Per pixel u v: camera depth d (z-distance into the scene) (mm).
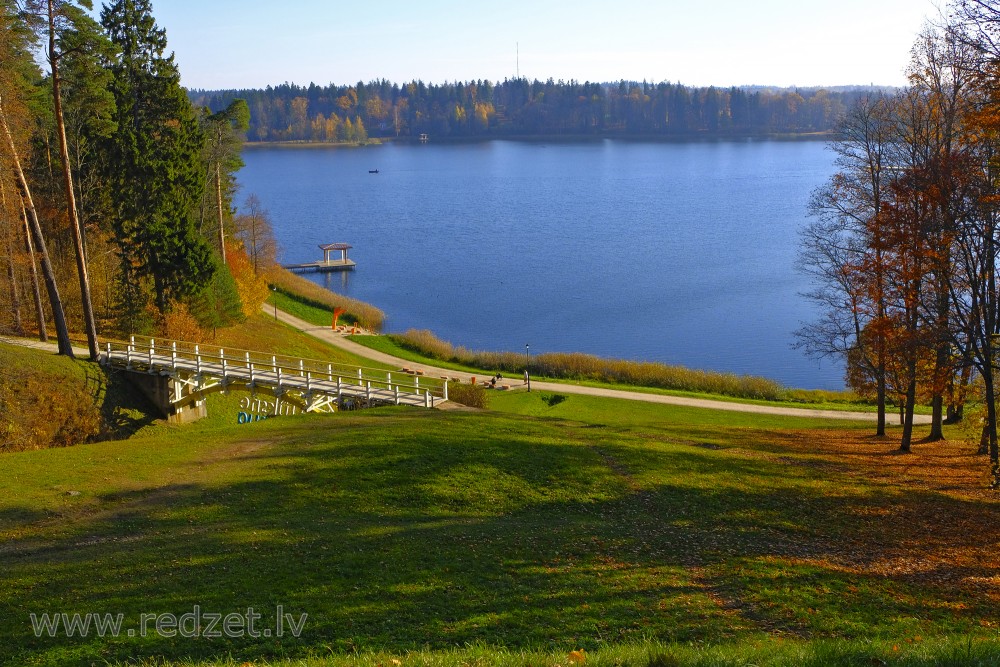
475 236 132250
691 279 97188
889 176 27875
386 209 164250
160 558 14672
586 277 100125
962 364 22750
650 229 134125
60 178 45469
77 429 32062
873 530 19281
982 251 21875
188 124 49312
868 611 13648
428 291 94688
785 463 25766
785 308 82562
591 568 14984
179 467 21797
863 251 28234
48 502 18484
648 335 74438
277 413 39500
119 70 46125
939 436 32219
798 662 9555
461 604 12773
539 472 22125
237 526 16969
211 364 37062
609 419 43156
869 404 50375
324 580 13641
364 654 10250
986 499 22391
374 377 50719
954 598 14789
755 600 13797
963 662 9461
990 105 18641
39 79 40469
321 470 21266
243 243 81375
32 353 34344
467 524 17734
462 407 32406
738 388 53469
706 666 9266
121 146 45250
